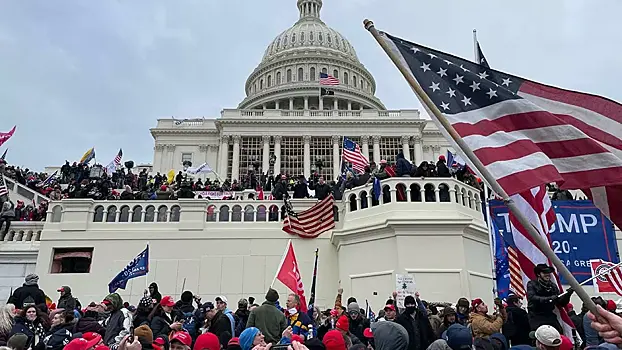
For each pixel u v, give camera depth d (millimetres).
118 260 18344
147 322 8469
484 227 17156
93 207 19109
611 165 4285
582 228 15633
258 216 19578
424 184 17188
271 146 59344
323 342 6191
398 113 61875
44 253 18266
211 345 6094
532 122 4594
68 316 8211
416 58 5145
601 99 4707
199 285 18203
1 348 5902
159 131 61281
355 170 24859
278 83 84188
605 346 5973
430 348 5809
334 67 85188
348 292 17203
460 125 4703
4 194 21719
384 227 16328
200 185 29703
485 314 8047
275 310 8211
